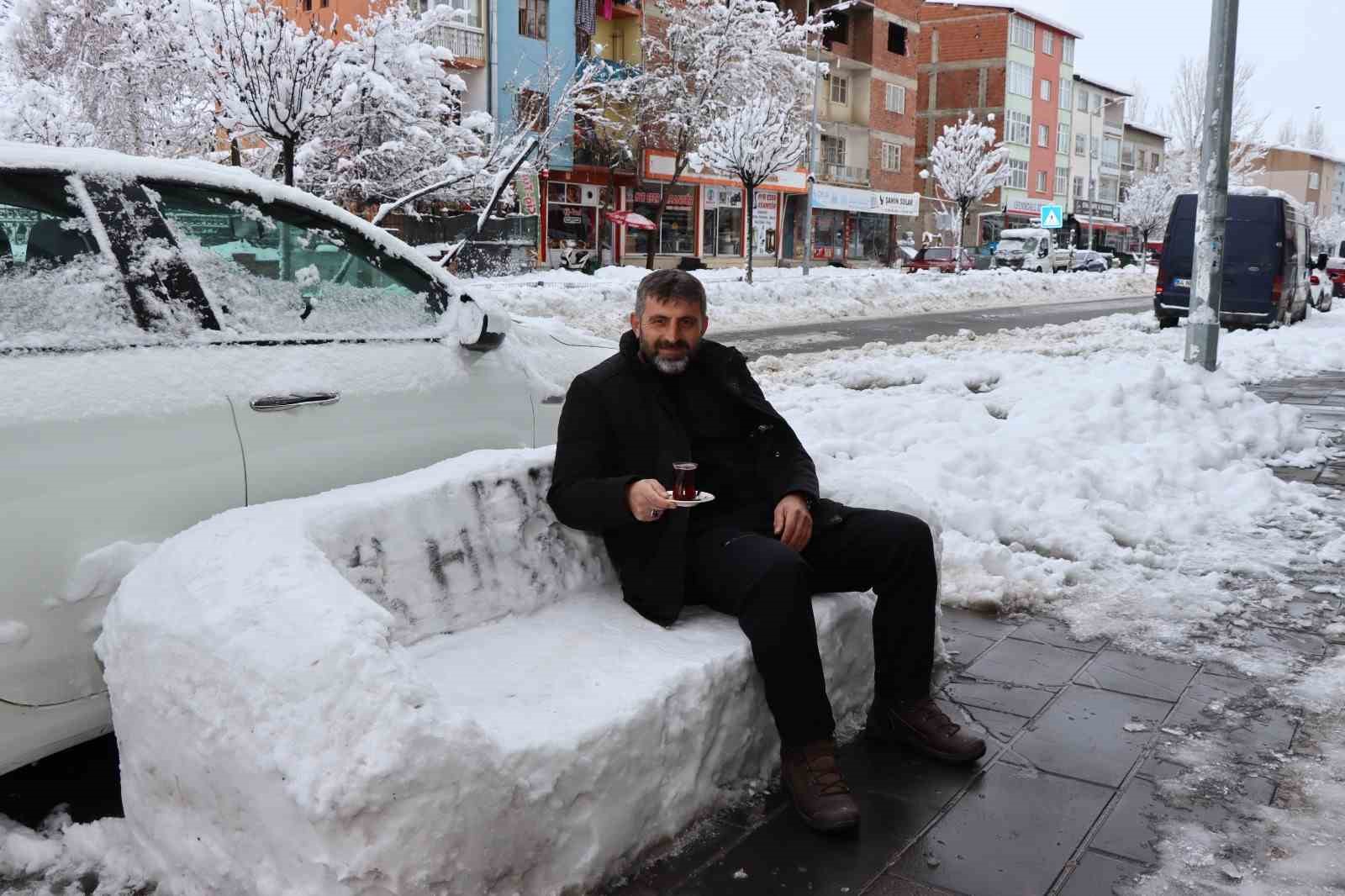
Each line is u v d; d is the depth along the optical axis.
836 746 3.16
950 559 4.82
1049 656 3.96
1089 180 80.75
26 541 2.45
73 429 2.54
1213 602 4.51
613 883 2.47
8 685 2.45
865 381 10.93
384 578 2.76
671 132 38.88
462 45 33.00
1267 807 2.86
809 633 2.83
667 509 2.96
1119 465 6.55
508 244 27.80
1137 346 14.44
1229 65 9.62
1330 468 7.12
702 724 2.71
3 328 2.54
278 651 2.15
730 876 2.53
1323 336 16.28
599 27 39.38
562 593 3.19
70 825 2.70
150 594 2.40
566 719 2.41
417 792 2.04
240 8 16.12
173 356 2.79
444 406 3.49
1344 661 3.90
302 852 2.05
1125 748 3.22
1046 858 2.62
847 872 2.55
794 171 50.41
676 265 43.53
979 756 3.09
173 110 19.41
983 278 32.62
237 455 2.87
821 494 3.67
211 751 2.19
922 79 70.50
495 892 2.21
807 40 40.44
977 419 7.50
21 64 20.47
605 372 3.21
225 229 3.06
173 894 2.34
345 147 20.59
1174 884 2.51
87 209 2.76
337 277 3.33
